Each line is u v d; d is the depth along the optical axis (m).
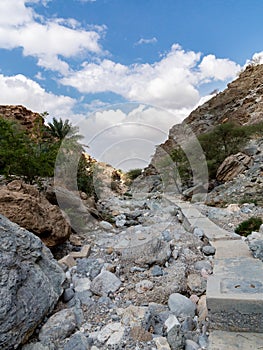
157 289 2.50
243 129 14.21
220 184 11.27
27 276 2.06
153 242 3.27
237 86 35.50
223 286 2.21
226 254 3.12
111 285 2.59
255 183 9.38
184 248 3.50
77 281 2.74
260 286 2.17
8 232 2.17
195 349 1.87
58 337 1.97
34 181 5.57
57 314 2.13
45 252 2.46
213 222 5.29
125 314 2.21
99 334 2.03
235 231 4.64
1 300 1.76
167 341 1.92
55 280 2.36
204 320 2.14
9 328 1.75
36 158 5.47
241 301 1.98
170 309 2.29
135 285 2.64
